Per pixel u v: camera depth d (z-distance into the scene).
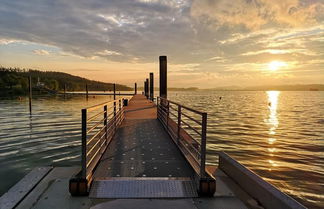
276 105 34.91
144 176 3.44
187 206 2.53
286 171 5.72
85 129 2.73
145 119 9.52
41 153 6.32
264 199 2.44
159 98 8.98
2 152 6.41
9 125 11.45
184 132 5.34
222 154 3.73
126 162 4.07
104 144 4.88
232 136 10.02
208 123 14.30
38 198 2.64
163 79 11.69
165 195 2.74
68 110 20.23
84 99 43.56
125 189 2.83
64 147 6.99
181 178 3.09
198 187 2.78
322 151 7.62
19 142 7.65
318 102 44.38
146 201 2.62
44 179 3.17
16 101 34.72
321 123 14.82
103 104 4.32
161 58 11.60
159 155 4.50
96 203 2.55
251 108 28.23
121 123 8.45
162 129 7.29
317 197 4.38
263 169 5.86
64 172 3.41
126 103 15.96
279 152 7.45
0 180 4.43
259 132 11.20
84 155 2.73
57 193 2.77
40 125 11.48
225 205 2.55
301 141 9.14
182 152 4.36
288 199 2.12
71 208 2.45
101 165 3.91
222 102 42.44
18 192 2.72
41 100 38.34
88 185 2.77
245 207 2.51
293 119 16.97
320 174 5.53
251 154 7.18
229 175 3.38
